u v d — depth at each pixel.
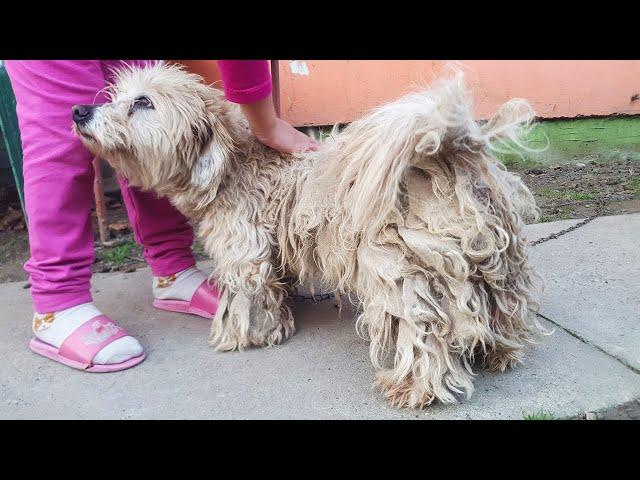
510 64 4.30
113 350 1.84
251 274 1.90
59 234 1.89
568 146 4.59
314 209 1.71
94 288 2.64
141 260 3.07
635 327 1.87
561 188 3.83
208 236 1.98
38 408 1.64
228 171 1.89
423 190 1.47
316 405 1.58
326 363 1.82
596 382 1.58
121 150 1.83
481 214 1.43
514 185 1.57
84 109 1.78
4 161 4.47
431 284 1.47
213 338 2.01
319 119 4.00
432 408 1.52
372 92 4.04
